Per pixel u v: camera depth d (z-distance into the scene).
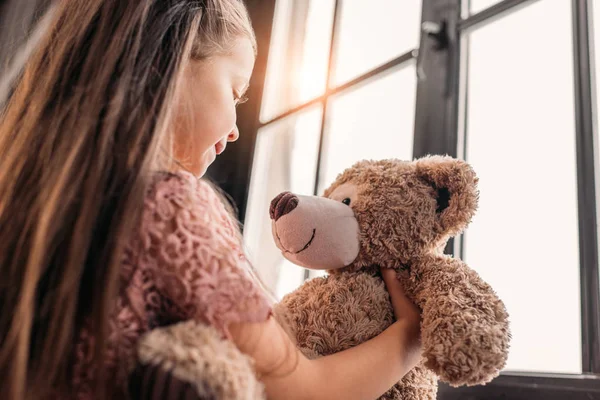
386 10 1.40
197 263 0.56
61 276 0.55
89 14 0.69
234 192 1.60
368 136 1.35
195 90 0.70
